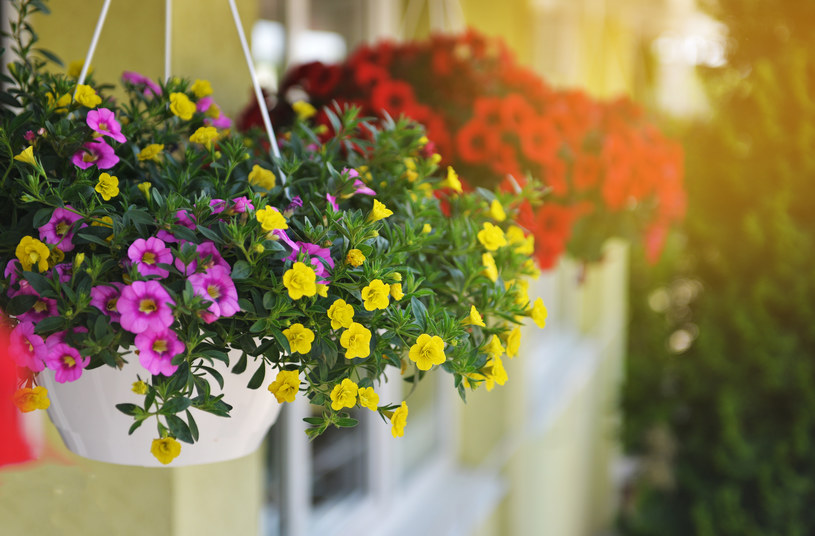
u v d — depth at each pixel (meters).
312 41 2.27
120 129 0.81
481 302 0.89
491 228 0.91
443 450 3.07
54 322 0.65
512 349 0.88
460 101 1.57
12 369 0.43
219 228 0.72
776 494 3.94
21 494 1.13
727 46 4.04
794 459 3.97
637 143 1.82
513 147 1.53
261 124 1.41
